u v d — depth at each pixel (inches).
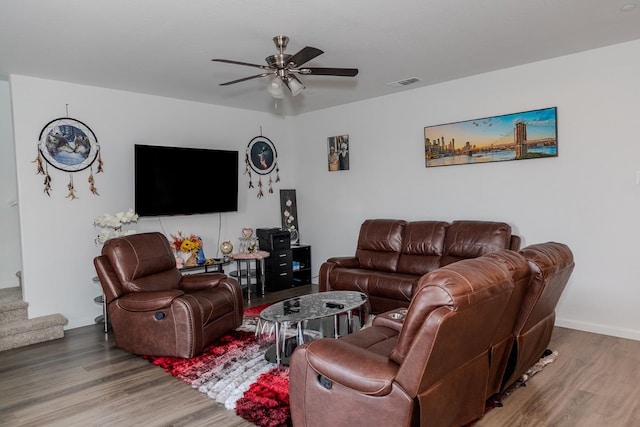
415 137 199.5
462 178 184.7
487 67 166.9
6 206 200.1
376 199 218.1
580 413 97.7
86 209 179.2
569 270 110.6
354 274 181.2
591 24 125.1
